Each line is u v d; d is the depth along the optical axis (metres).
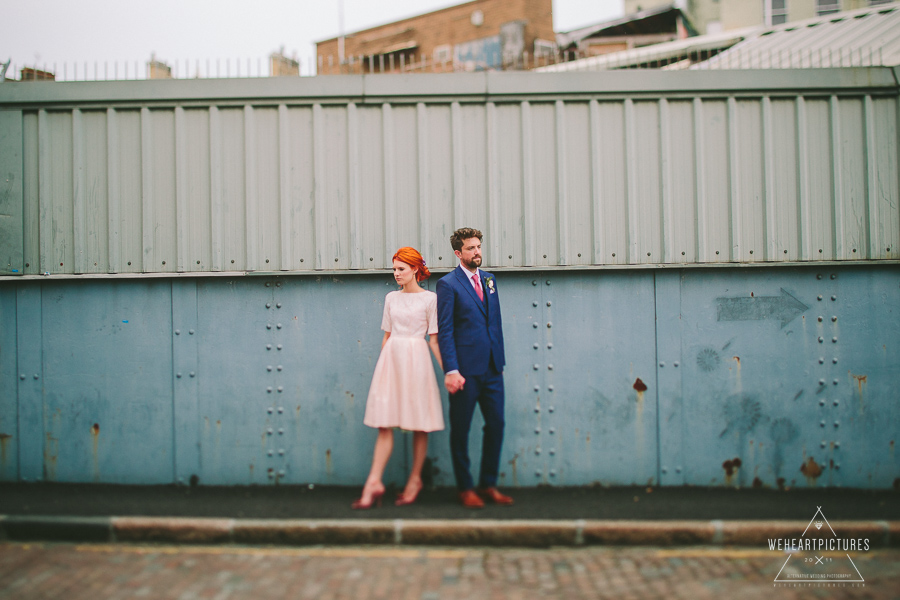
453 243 4.22
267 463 4.67
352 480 4.65
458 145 4.61
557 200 4.60
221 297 4.70
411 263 4.21
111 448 4.72
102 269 4.68
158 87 4.64
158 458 4.70
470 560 3.52
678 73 4.57
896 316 4.57
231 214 4.64
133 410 4.71
